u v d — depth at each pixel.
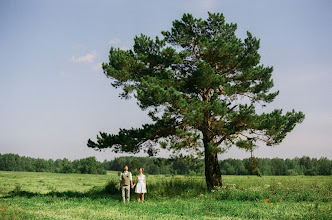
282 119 18.62
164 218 10.10
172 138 19.50
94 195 19.45
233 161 144.62
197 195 17.92
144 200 16.64
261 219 9.95
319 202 13.95
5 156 174.12
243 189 18.17
